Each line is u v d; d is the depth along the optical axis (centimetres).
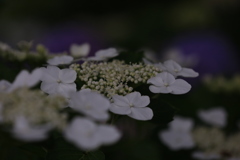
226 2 155
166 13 149
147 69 45
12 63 54
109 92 43
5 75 51
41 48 53
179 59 101
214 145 57
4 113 36
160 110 45
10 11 153
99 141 35
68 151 43
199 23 144
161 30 146
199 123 65
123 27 147
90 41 109
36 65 54
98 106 39
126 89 44
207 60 111
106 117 38
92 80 45
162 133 60
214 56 111
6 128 37
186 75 47
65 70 45
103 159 43
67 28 113
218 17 156
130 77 44
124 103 43
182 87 44
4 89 41
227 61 112
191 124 61
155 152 60
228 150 56
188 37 122
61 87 44
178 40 122
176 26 146
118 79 44
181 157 61
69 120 44
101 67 45
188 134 59
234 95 66
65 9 174
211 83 67
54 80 44
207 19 145
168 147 62
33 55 53
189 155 61
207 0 154
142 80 45
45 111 36
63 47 107
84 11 183
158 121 45
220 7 157
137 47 141
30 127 35
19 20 155
